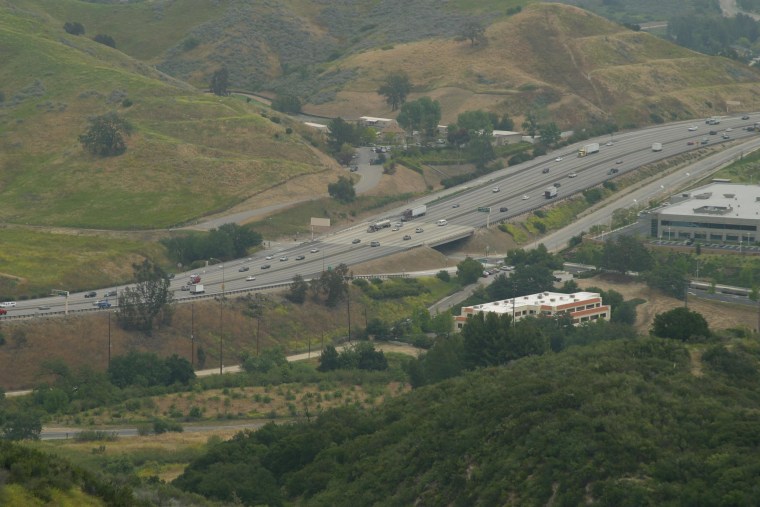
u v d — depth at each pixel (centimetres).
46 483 17275
